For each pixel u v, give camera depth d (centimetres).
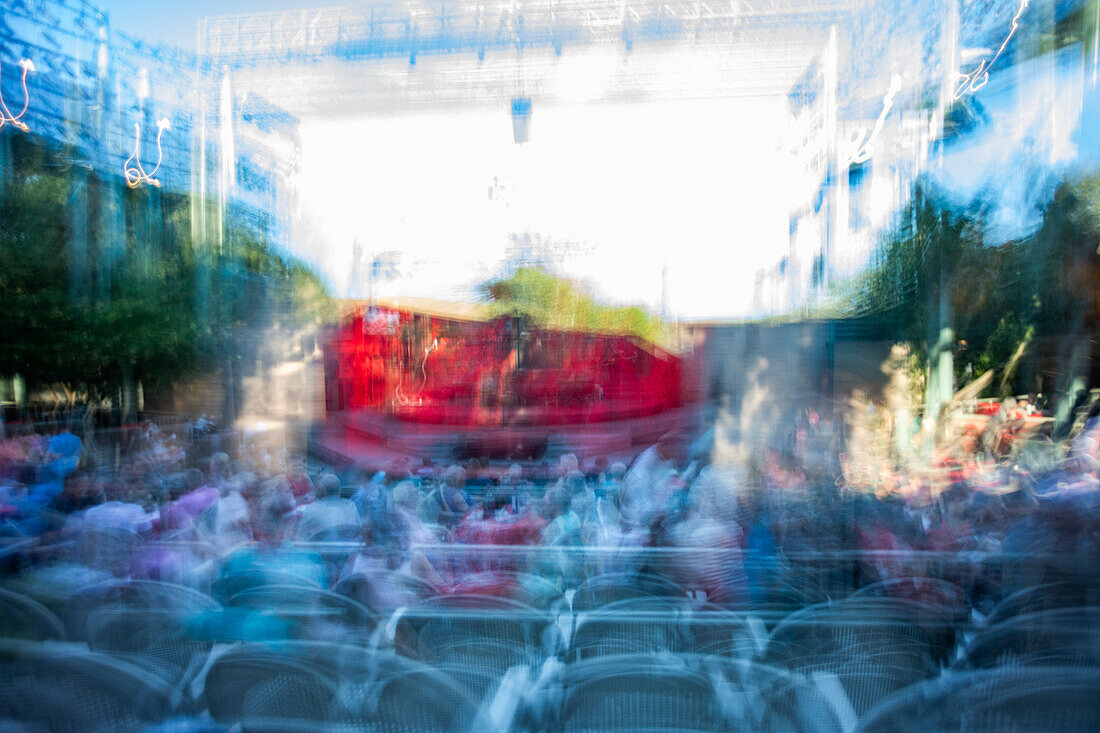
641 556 464
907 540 453
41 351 991
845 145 1180
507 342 1814
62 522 550
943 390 820
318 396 1460
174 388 1187
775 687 275
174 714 255
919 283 899
